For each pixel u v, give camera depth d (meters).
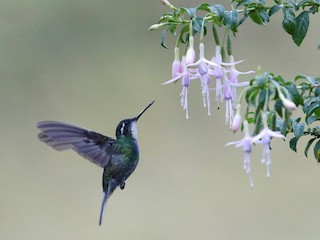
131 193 13.75
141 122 14.90
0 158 14.65
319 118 5.12
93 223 13.53
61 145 5.86
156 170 14.07
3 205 13.91
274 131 4.61
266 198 13.02
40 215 13.82
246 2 5.20
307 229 12.67
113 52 15.98
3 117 15.33
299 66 14.02
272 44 14.38
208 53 13.30
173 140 14.45
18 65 15.80
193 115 14.59
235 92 4.85
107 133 15.15
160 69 15.74
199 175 13.80
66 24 16.12
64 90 15.66
